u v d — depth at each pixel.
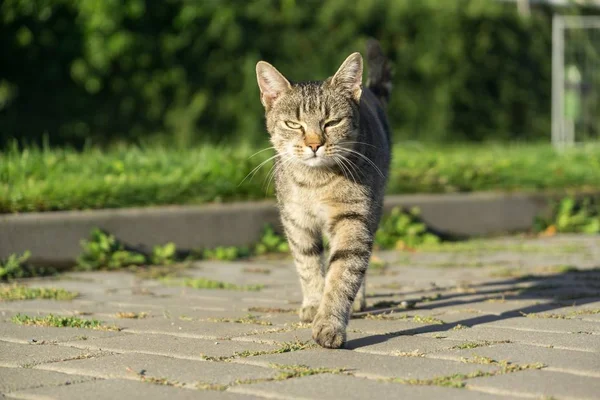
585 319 7.31
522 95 22.78
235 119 19.42
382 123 8.98
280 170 7.86
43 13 17.98
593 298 8.36
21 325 7.22
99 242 10.62
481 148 19.73
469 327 7.02
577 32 23.00
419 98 21.34
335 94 7.70
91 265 10.52
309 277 7.64
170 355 6.10
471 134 22.16
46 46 18.30
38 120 18.30
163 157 13.35
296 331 6.95
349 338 6.64
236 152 14.04
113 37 18.19
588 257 11.46
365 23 20.67
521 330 6.87
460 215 13.47
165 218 11.13
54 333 6.90
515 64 22.70
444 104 21.45
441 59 21.41
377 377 5.43
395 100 21.05
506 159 15.78
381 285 9.44
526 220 14.09
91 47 18.11
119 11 18.23
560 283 9.30
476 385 5.22
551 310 7.74
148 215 11.00
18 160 12.14
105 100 18.73
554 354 6.00
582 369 5.57
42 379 5.51
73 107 18.55
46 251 10.26
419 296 8.69
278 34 19.84
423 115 21.39
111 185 11.41
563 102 21.80
